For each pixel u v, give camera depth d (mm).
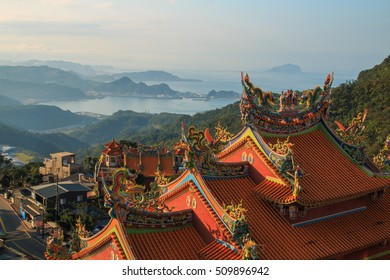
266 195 28641
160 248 25781
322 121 35500
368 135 118938
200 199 27594
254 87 31438
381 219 32469
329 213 30828
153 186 29531
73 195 96125
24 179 129125
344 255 29547
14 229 89938
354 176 32312
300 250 26531
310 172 30984
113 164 102375
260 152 30422
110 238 25812
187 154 28016
